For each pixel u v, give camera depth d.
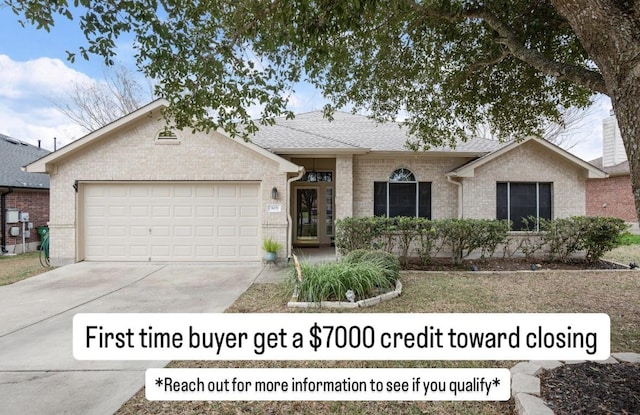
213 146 9.52
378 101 6.57
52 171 9.37
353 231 9.23
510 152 10.52
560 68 3.42
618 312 5.24
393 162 11.22
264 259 9.16
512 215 10.61
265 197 9.53
